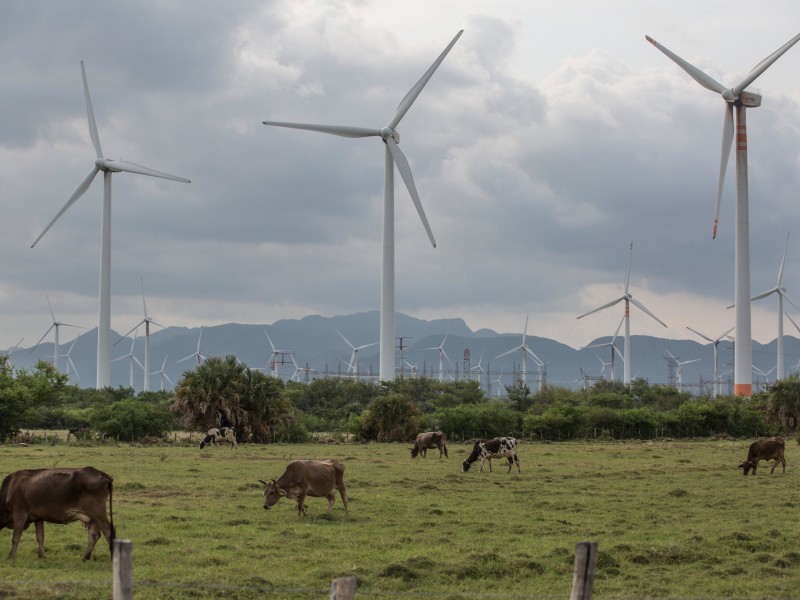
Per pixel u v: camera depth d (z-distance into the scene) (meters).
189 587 21.66
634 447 80.19
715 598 22.17
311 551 26.61
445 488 42.78
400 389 137.62
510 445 52.41
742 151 156.38
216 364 90.69
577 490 42.59
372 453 69.81
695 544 28.50
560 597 21.56
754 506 37.44
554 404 116.94
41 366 87.94
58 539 27.31
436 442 63.75
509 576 24.14
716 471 53.19
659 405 140.50
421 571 24.12
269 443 88.12
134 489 39.75
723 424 106.69
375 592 21.95
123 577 15.34
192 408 87.94
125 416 85.50
